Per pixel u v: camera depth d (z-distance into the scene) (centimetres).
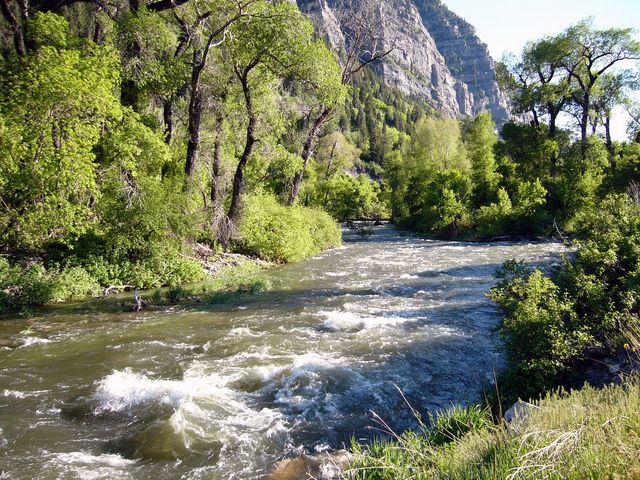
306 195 5544
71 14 2256
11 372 752
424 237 4000
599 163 3794
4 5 1683
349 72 2741
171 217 1678
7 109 1364
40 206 1340
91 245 1528
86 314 1162
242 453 510
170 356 837
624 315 637
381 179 11125
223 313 1180
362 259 2389
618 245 795
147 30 1853
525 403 477
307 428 571
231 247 2170
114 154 1727
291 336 966
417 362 803
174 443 525
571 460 279
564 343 621
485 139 4794
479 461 337
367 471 399
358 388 693
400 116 16088
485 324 1041
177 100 2286
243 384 712
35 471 466
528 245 2845
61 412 611
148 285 1541
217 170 2189
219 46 2109
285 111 2280
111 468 477
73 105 1390
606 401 389
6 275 1233
